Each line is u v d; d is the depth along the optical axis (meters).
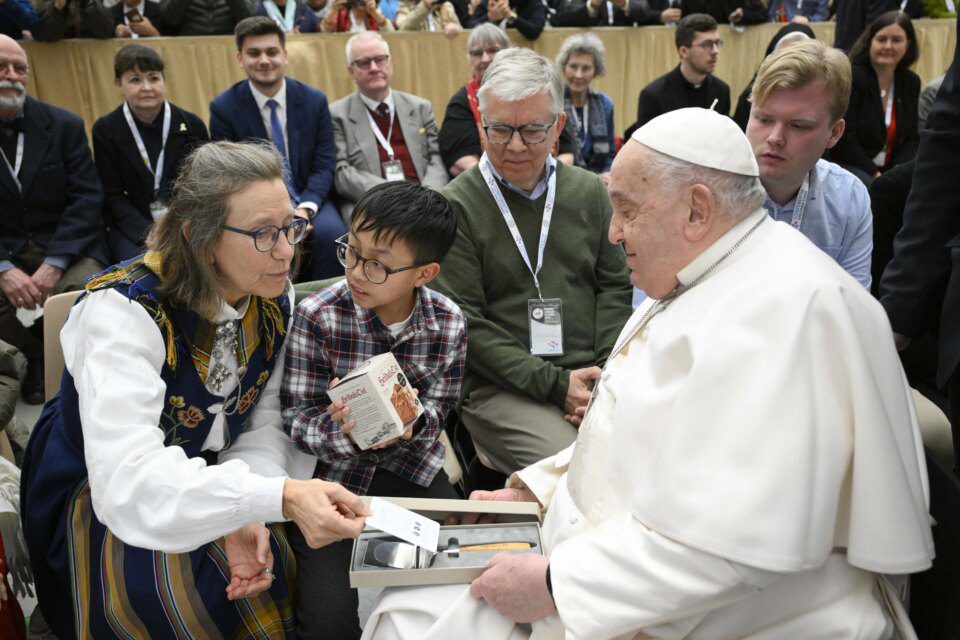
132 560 1.58
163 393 1.54
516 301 2.47
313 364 1.88
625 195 1.45
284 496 1.43
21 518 1.97
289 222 1.56
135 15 5.14
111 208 4.17
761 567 1.16
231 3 5.21
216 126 4.31
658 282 1.50
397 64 5.61
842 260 2.41
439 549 1.59
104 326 1.52
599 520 1.48
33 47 4.80
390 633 1.51
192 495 1.41
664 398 1.37
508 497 1.88
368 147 4.49
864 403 1.22
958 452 1.86
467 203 2.45
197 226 1.50
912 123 4.65
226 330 1.66
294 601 1.74
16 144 3.81
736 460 1.21
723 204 1.40
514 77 2.29
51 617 1.81
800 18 6.48
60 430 1.75
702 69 5.21
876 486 1.21
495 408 2.40
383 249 1.72
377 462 1.93
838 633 1.27
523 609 1.38
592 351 2.52
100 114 5.02
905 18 4.39
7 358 2.16
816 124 2.10
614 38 6.09
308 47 5.38
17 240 3.85
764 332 1.28
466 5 5.95
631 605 1.25
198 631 1.56
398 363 1.90
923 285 1.93
